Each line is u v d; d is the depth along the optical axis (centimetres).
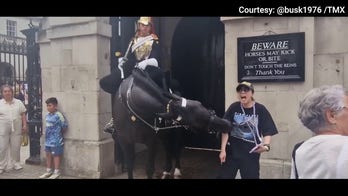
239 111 409
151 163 436
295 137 507
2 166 702
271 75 511
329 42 487
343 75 480
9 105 714
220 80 864
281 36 500
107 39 658
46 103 666
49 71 708
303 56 492
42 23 721
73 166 666
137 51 441
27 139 872
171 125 407
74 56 658
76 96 660
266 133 398
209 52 875
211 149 863
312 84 491
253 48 520
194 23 883
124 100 419
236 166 408
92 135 648
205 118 365
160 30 909
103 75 649
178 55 905
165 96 382
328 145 175
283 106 512
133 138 436
